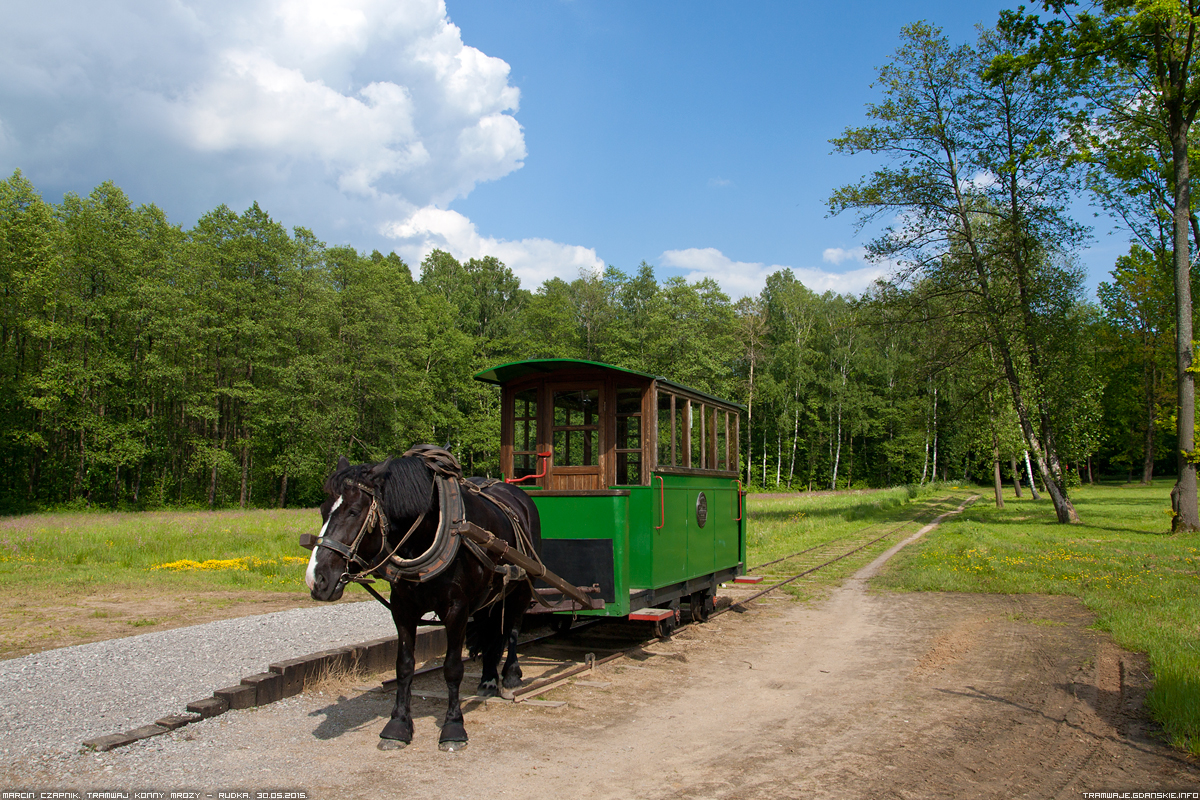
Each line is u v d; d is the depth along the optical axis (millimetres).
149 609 10289
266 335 42438
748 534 22703
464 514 5340
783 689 6816
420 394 46719
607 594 7539
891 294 29562
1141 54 21422
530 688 6578
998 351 28938
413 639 5328
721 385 57250
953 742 5297
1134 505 36594
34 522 25891
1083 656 7992
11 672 6594
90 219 38125
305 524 24781
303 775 4570
